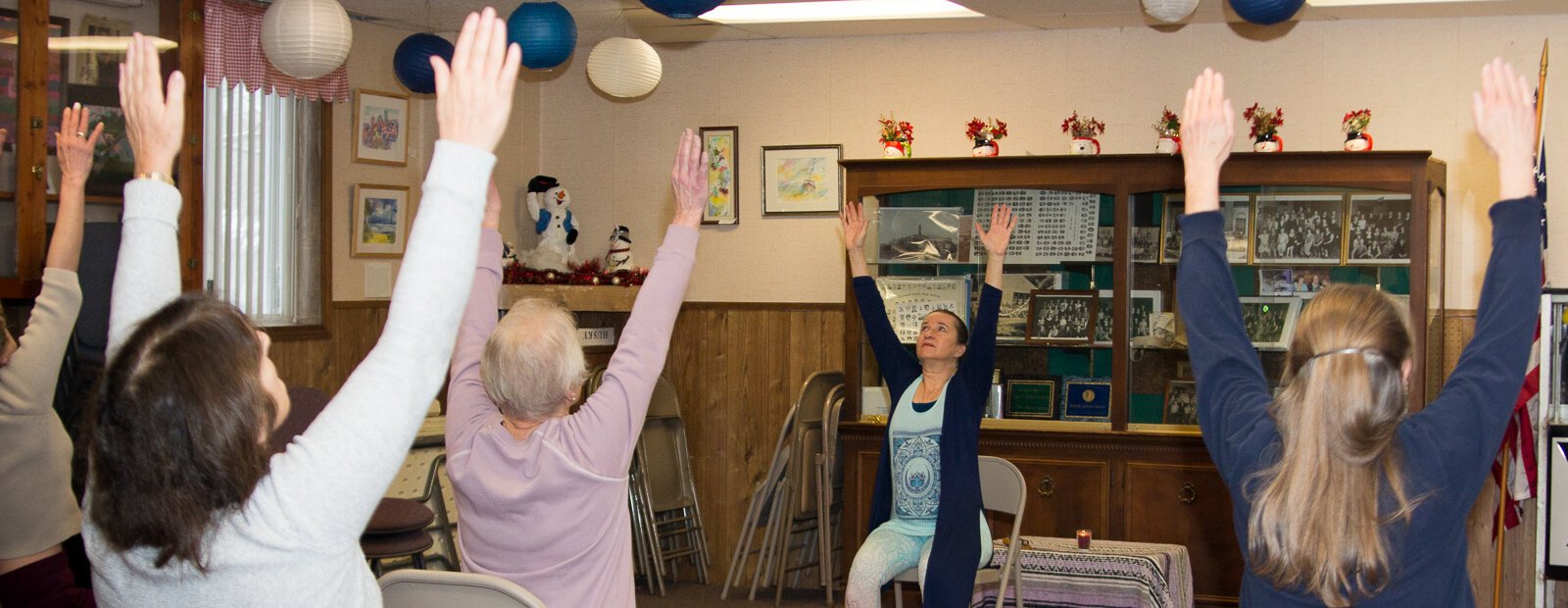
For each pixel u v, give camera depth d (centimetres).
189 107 457
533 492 200
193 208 458
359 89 541
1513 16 506
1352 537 159
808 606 554
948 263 525
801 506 554
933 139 570
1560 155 499
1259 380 178
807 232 588
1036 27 552
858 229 425
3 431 288
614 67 475
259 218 503
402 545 346
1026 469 507
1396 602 161
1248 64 532
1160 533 493
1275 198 495
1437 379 493
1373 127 521
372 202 550
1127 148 545
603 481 203
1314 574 161
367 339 551
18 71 406
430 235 128
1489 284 170
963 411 381
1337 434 161
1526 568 496
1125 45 546
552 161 625
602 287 573
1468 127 511
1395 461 160
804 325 588
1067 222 515
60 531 302
